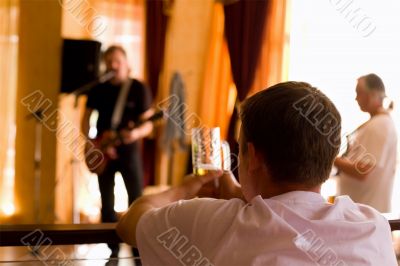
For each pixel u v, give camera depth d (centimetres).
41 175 474
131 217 107
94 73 451
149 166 534
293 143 92
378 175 267
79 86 451
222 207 98
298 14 518
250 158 97
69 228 111
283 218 94
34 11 475
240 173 101
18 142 483
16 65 485
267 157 95
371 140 268
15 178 487
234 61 524
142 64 528
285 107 92
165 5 530
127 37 521
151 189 523
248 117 96
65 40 448
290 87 95
